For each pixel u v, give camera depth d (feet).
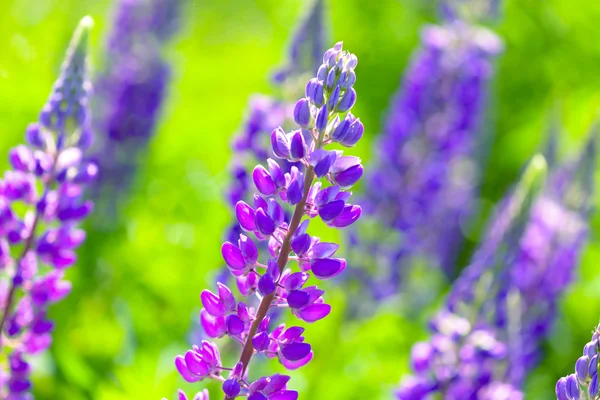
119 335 28.09
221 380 12.57
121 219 33.22
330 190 12.10
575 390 11.93
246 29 49.39
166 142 39.04
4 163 34.32
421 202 34.32
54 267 18.15
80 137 18.54
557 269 31.48
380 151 34.81
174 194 36.14
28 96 36.40
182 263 30.86
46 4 42.91
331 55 11.98
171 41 38.34
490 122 43.01
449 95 34.96
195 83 44.14
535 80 48.16
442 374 22.40
